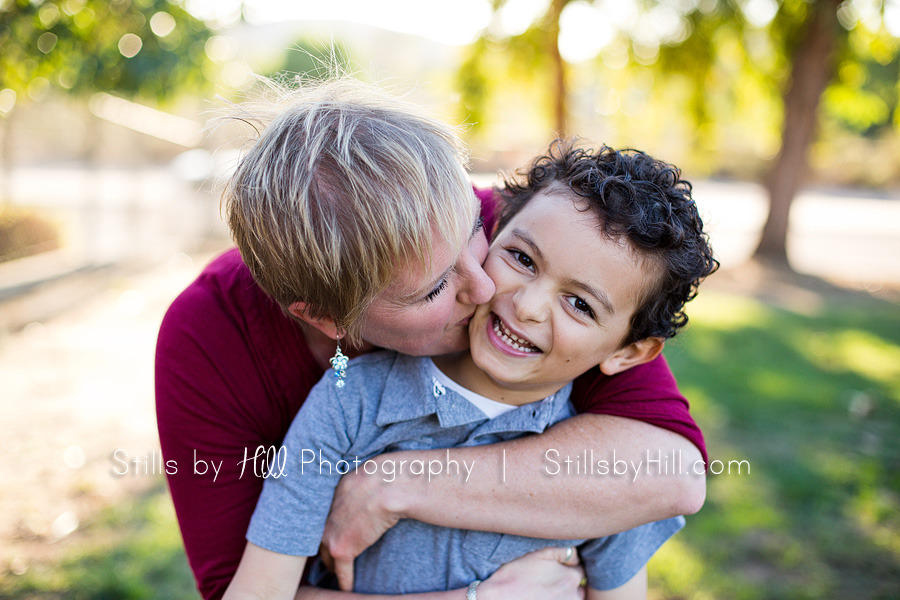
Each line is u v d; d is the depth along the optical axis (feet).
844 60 33.73
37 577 8.80
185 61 19.39
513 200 4.37
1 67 16.78
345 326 3.57
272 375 4.20
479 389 4.21
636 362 4.23
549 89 31.53
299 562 3.96
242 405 4.15
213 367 4.07
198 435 4.03
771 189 35.73
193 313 4.13
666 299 3.94
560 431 4.09
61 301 24.14
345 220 3.20
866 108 38.32
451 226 3.33
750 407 14.69
